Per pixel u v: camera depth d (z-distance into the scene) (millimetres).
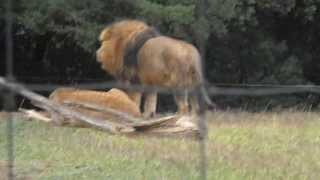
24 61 57219
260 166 22109
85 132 27172
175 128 27406
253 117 36312
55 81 56250
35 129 26953
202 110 25062
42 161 21359
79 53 55688
